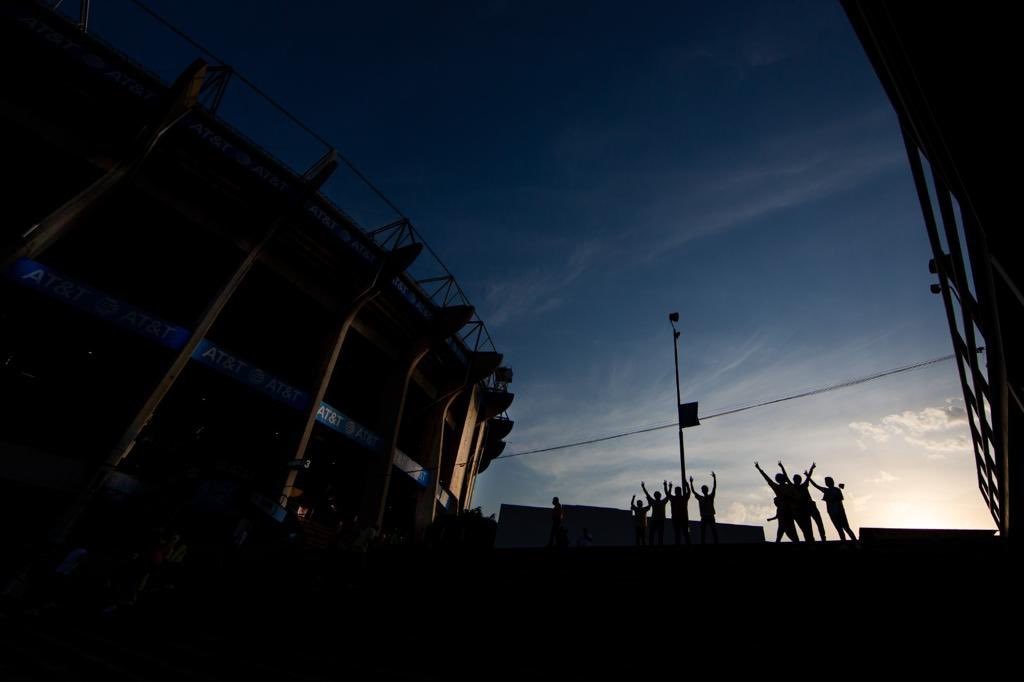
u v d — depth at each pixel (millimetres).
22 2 19172
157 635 8219
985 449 16703
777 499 10516
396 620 8414
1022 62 5762
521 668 5969
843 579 6801
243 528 19734
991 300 9578
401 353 34688
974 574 5984
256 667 6250
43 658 7062
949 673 4656
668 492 12500
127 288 27719
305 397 26047
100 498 18156
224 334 31188
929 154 7926
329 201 26875
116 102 21031
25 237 18266
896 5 5922
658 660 5910
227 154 23531
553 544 14664
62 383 22375
